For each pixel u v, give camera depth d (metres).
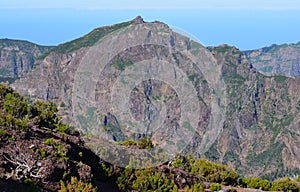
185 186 25.48
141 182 23.38
